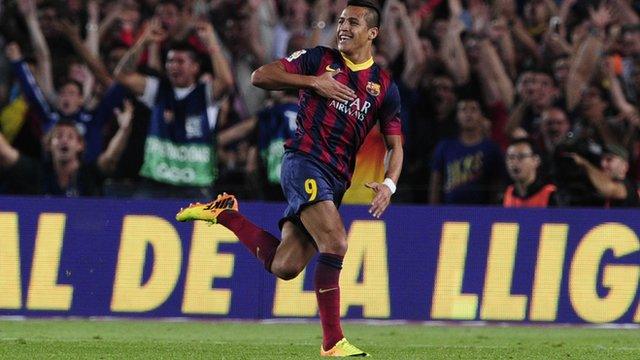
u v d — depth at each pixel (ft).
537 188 107.45
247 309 99.96
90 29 131.85
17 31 123.85
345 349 56.75
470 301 101.19
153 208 99.81
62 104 118.73
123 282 99.30
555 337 87.92
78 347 67.72
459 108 115.75
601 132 124.77
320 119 56.95
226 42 131.03
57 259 98.84
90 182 115.24
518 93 125.39
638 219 101.96
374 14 57.93
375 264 100.68
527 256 101.45
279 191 114.11
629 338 87.25
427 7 139.44
